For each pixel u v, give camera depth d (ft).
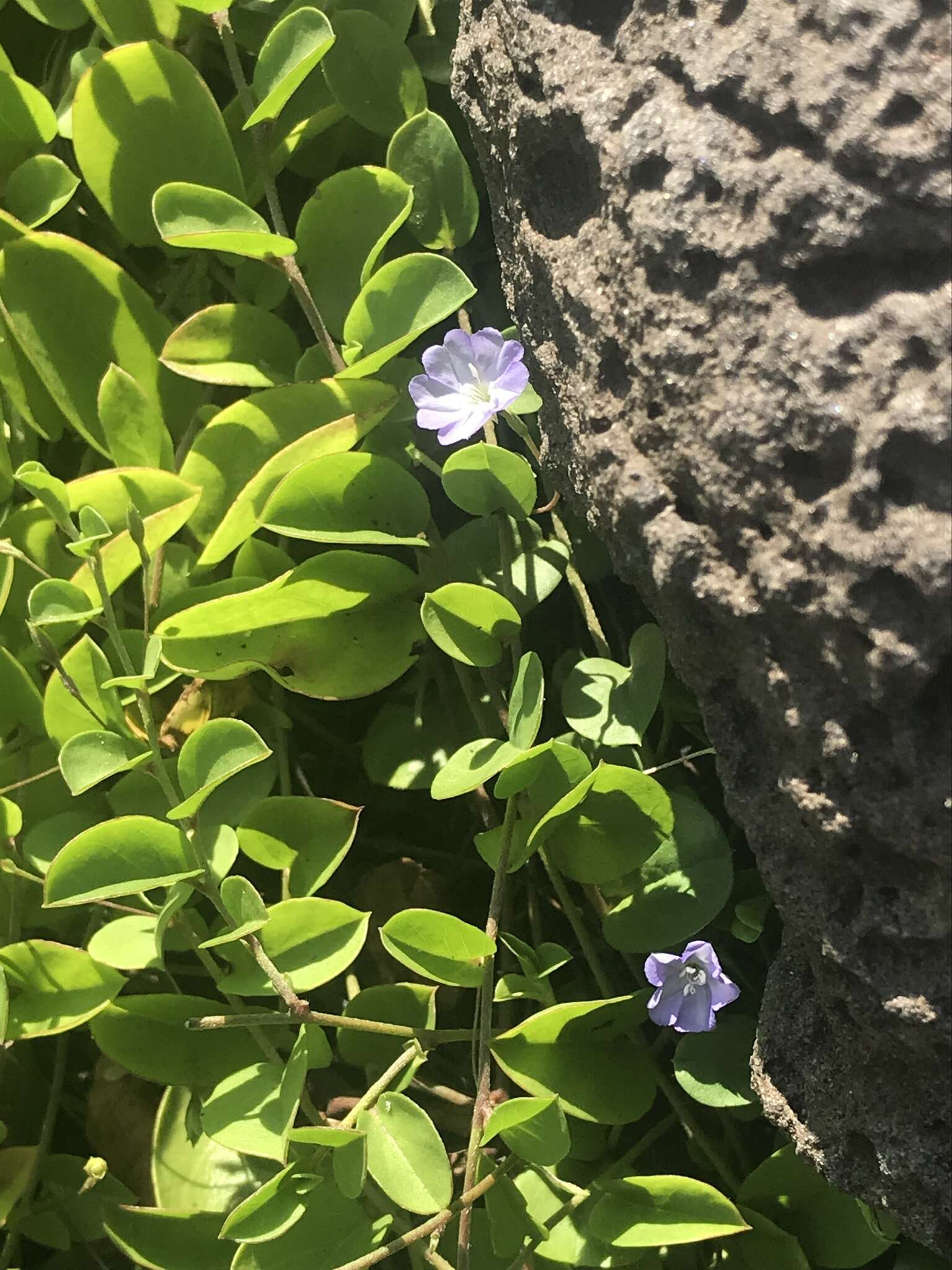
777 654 0.50
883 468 0.46
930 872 0.48
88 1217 0.68
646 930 0.62
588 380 0.56
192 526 0.67
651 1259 0.61
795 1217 0.61
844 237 0.48
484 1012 0.60
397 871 0.75
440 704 0.72
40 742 0.69
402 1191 0.57
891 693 0.47
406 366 0.70
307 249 0.70
